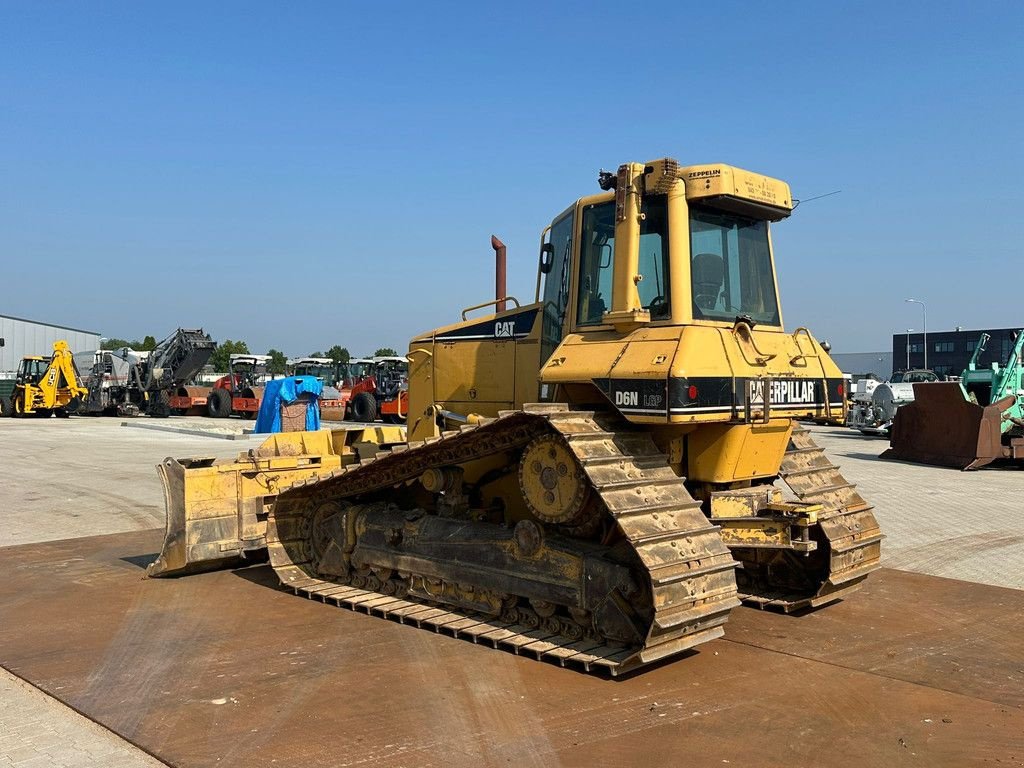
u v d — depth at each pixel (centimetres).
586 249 667
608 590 555
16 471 1600
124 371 3912
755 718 470
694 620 515
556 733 447
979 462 1706
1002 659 574
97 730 450
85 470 1616
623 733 448
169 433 2627
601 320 646
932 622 662
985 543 969
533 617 616
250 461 834
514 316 768
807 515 588
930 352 6944
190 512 791
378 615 676
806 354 665
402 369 3419
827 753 426
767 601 702
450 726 455
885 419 2652
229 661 561
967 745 437
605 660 533
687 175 612
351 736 442
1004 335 6412
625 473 549
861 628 645
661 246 615
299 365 4109
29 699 493
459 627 618
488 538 642
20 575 805
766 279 686
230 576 812
